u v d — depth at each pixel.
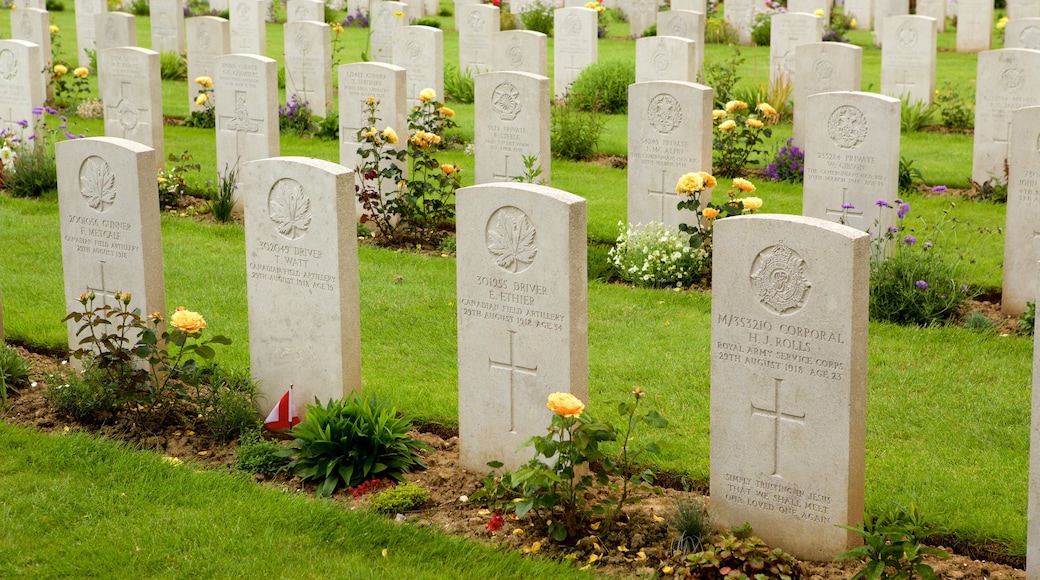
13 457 7.03
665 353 8.93
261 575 5.76
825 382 5.67
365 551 6.01
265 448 7.05
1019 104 13.54
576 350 6.51
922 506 6.39
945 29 30.89
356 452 6.84
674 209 11.74
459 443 7.11
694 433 7.43
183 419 7.64
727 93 18.72
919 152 16.62
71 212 8.20
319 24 17.75
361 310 9.95
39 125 15.13
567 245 6.30
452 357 8.91
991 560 5.97
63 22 32.53
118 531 6.18
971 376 8.47
